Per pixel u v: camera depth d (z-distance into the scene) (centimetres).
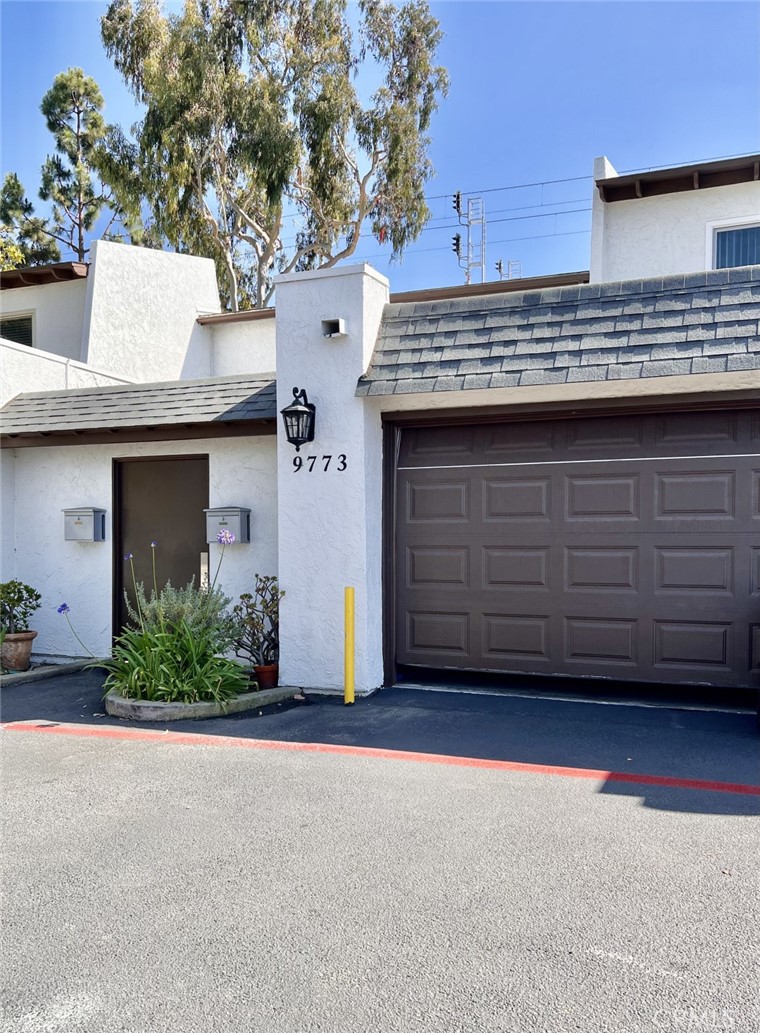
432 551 861
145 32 2503
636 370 707
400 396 820
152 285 1697
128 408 1012
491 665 835
